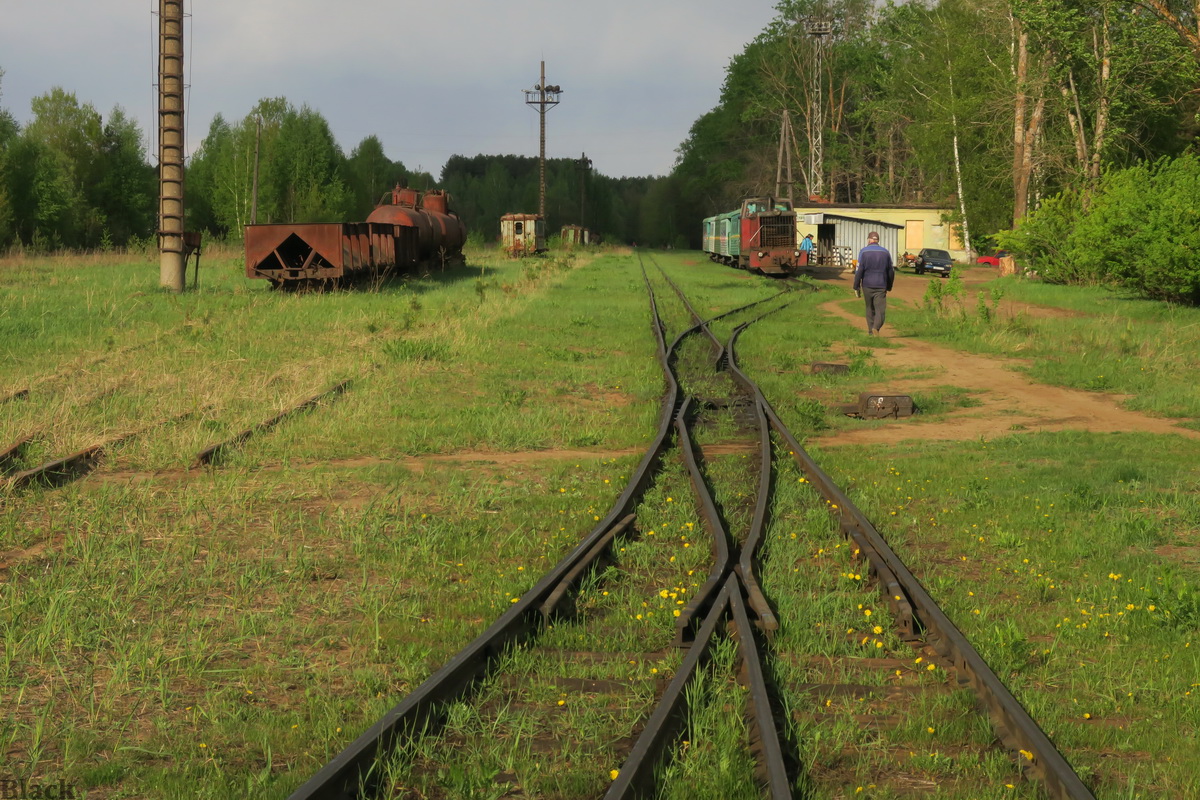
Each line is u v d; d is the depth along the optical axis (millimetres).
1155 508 8250
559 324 22594
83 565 6734
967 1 55656
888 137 77312
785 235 44562
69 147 78312
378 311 22766
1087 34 41344
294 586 6512
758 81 84625
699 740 4309
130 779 4133
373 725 4164
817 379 15625
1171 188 26391
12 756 4324
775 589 6301
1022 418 12539
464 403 13234
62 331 18703
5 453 9445
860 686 4973
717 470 9602
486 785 4012
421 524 7871
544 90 81625
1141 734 4469
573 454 10680
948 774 4125
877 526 7707
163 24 26984
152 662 5207
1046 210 37000
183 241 27672
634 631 5691
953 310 25203
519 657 5254
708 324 23031
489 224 150375
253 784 4016
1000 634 5340
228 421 11594
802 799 3889
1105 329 20016
